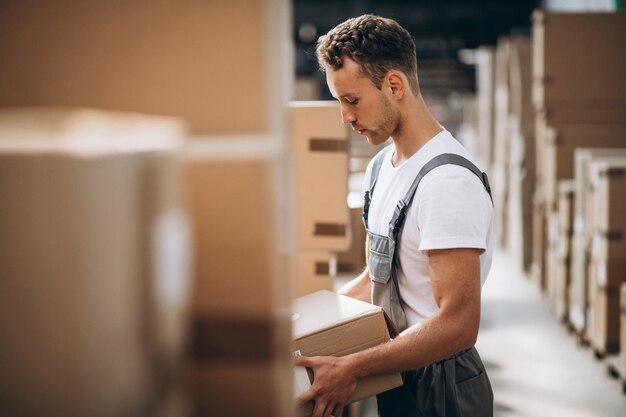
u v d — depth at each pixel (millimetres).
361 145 4613
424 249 1459
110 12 750
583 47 4992
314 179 2242
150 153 604
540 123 5504
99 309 528
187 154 735
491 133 7676
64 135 493
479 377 1622
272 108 739
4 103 763
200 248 735
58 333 507
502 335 4723
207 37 738
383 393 1643
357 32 1521
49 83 756
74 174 495
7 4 757
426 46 12633
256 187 731
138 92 747
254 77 735
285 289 790
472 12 12344
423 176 1516
